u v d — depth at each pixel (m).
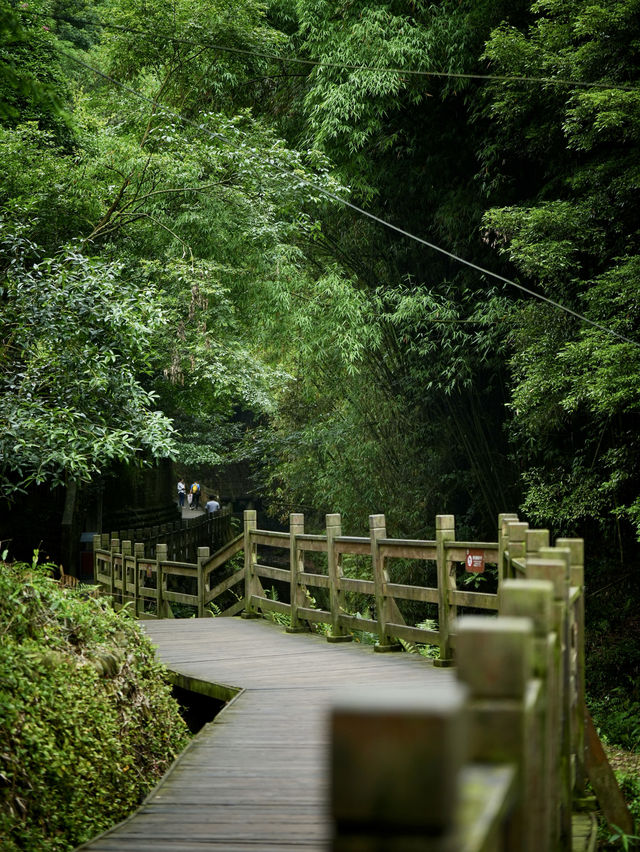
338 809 0.97
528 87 12.62
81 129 15.09
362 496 18.27
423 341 15.19
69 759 4.90
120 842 3.51
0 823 4.05
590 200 12.02
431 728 0.95
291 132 16.89
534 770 2.03
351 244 16.77
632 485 13.38
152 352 10.09
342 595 9.00
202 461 22.84
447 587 7.37
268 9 16.52
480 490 16.84
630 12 10.98
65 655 5.82
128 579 14.00
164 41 15.20
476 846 1.10
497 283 15.20
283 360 19.20
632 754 9.19
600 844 4.80
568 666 3.38
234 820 3.80
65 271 9.47
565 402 11.27
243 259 15.33
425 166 15.15
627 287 11.01
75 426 9.23
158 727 6.43
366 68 12.41
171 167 14.30
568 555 3.54
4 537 18.81
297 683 6.84
